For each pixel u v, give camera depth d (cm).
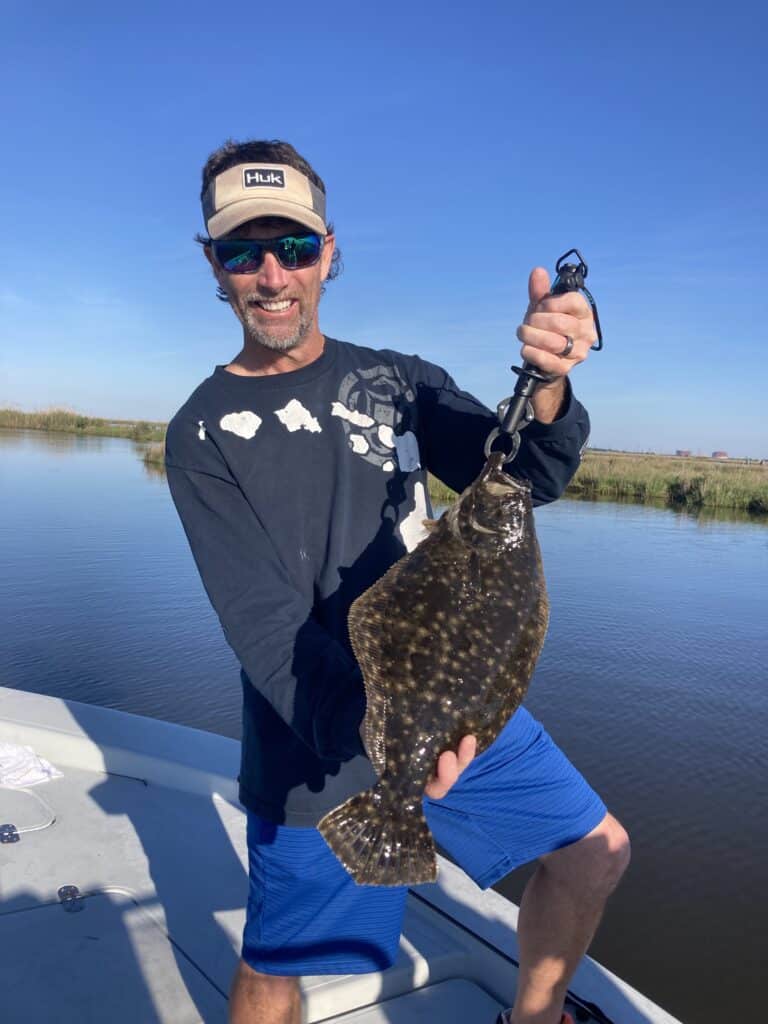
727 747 698
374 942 267
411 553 220
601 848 254
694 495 3203
